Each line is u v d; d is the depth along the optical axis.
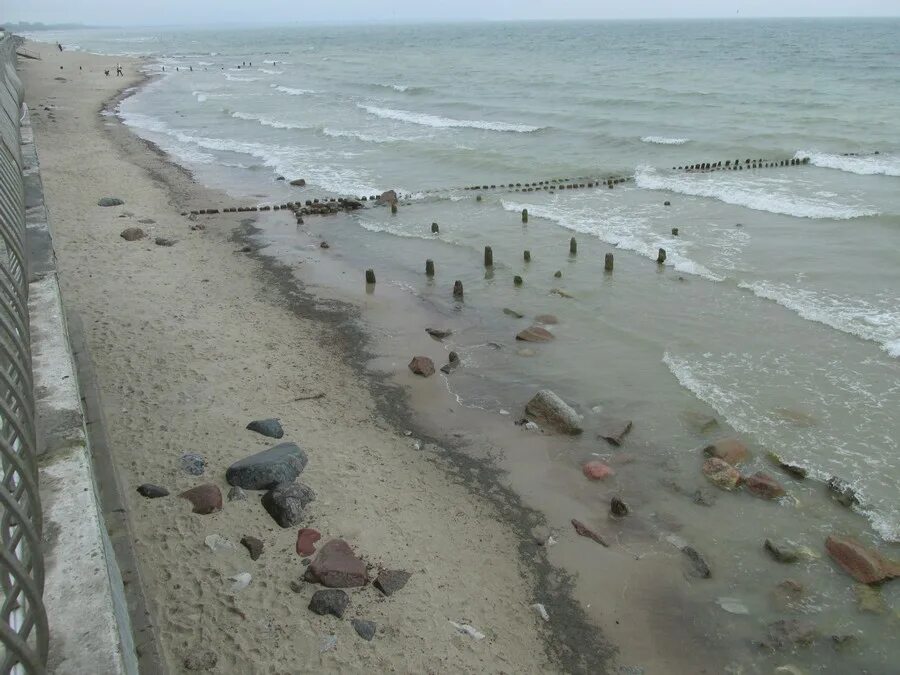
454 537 7.85
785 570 7.44
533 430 10.13
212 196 23.22
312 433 9.59
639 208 20.72
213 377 10.77
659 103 40.00
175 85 63.28
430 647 6.16
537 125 34.84
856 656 6.41
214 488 7.77
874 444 9.28
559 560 7.68
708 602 7.10
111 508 6.71
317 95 51.97
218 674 5.61
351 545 7.25
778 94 43.09
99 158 27.72
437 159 28.30
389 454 9.44
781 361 11.57
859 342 11.95
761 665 6.39
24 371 4.49
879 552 7.54
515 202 22.03
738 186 22.59
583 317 13.77
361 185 24.81
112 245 17.08
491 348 12.71
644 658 6.49
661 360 11.90
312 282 15.91
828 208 19.22
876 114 34.56
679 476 9.01
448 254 17.64
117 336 11.88
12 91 22.78
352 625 6.21
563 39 142.88
